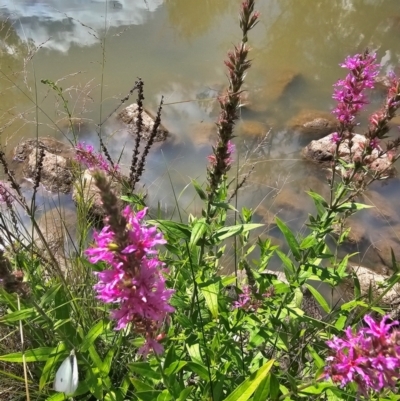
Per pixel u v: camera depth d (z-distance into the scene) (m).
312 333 0.49
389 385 0.29
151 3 1.77
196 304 0.45
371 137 0.46
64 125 1.15
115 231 0.26
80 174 0.64
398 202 0.99
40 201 0.94
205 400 0.38
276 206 0.98
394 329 0.30
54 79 1.30
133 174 0.56
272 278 0.47
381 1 1.85
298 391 0.36
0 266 0.33
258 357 0.47
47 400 0.36
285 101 1.32
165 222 0.40
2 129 0.92
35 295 0.41
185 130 1.19
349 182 0.47
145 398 0.36
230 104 0.38
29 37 1.46
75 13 1.63
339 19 1.75
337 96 0.48
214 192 0.41
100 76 1.34
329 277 0.45
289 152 1.13
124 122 1.17
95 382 0.36
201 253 0.42
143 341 0.35
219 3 1.80
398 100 0.44
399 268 0.45
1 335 0.51
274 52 1.55
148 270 0.27
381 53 1.54
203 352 0.45
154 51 1.49
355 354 0.30
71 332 0.39
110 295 0.27
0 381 0.47
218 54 1.50
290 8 1.81
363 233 0.91
